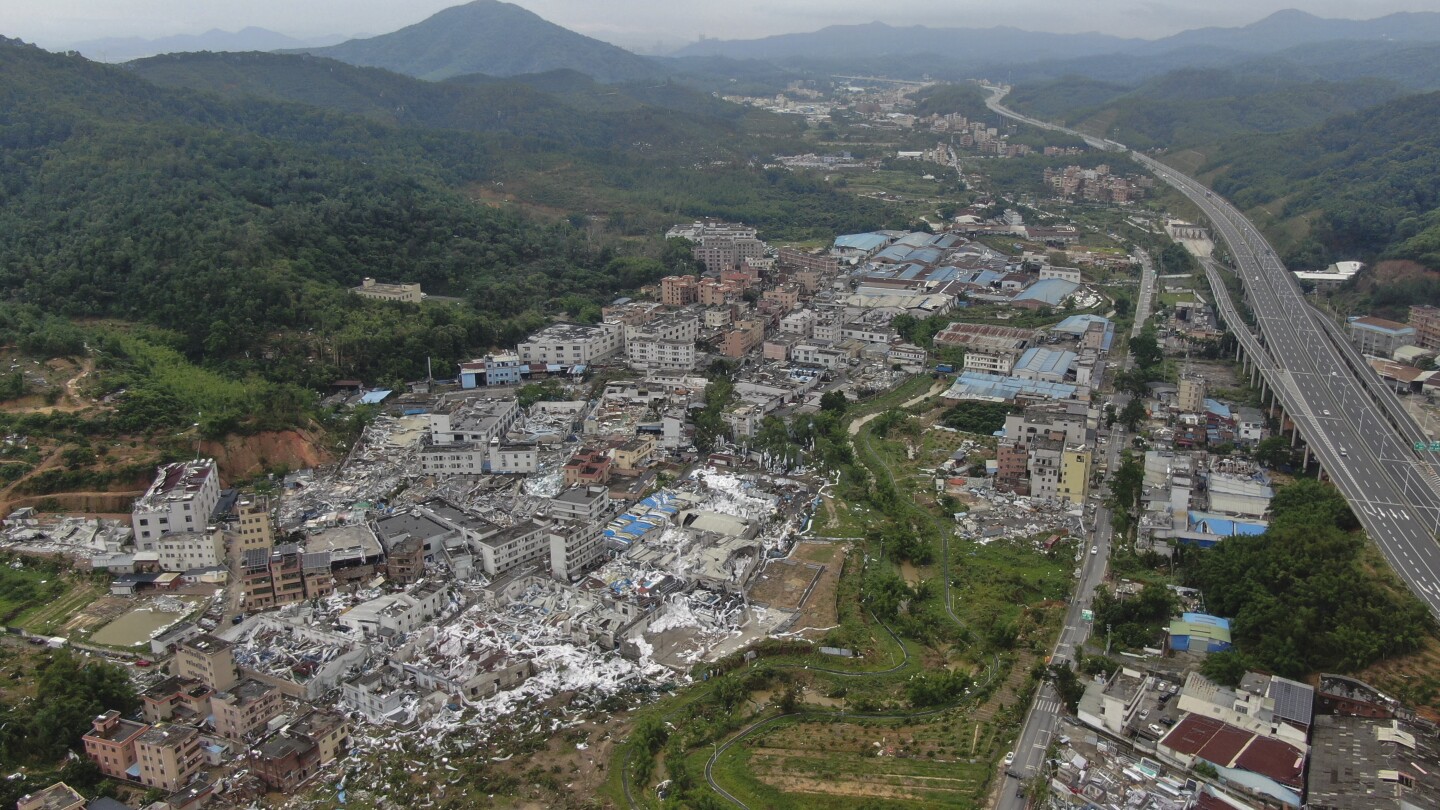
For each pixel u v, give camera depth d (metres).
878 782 171.00
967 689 198.62
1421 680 191.00
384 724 191.88
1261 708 177.38
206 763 180.00
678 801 165.12
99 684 191.88
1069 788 164.75
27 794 167.38
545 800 170.38
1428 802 156.12
